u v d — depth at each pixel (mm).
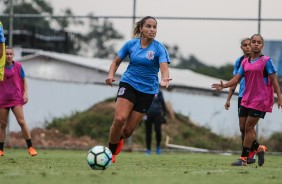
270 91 29906
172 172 24750
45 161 32594
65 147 59125
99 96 76750
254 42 29625
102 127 71062
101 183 18984
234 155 54750
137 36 27625
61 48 108500
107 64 94125
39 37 103000
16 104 36812
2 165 27859
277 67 69188
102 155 25172
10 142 61844
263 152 31344
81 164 29828
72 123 71125
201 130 74062
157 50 27047
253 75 29859
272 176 23406
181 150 59562
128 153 54875
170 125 75312
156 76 27625
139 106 27359
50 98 71688
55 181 19312
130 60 27406
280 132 61969
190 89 84000
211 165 32031
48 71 94375
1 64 30172
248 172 25703
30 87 70438
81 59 96250
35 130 68500
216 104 74312
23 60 95312
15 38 97188
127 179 20500
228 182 20391
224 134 71125
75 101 74250
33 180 19516
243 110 30922
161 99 53031
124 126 27891
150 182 19641
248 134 30531
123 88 27094
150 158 41750
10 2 57312
